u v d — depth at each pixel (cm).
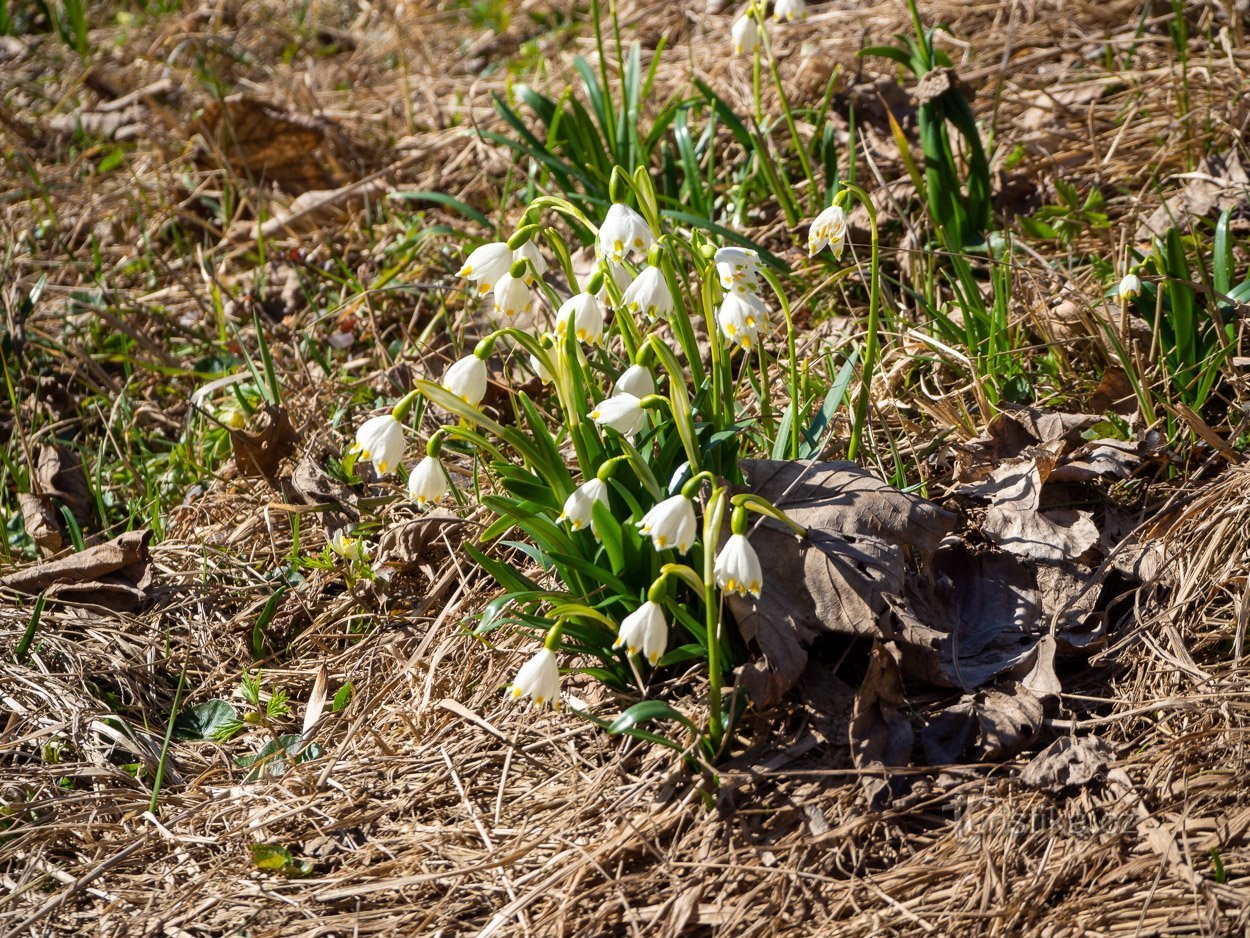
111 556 297
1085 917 181
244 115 472
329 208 457
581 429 224
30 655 270
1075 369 305
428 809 226
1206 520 246
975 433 283
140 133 541
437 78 576
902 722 216
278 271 430
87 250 462
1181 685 219
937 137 348
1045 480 258
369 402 357
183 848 222
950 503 265
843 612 215
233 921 203
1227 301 284
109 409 379
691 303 319
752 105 447
